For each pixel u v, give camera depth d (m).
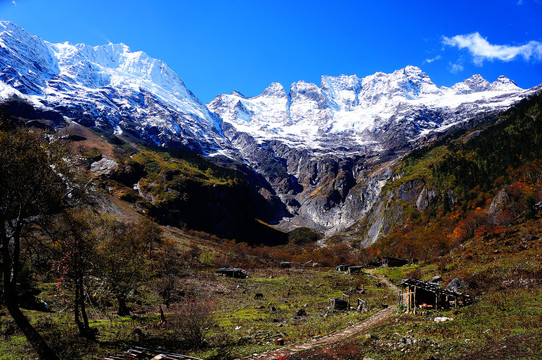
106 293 33.53
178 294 58.44
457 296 35.47
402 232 188.00
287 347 26.25
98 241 30.31
